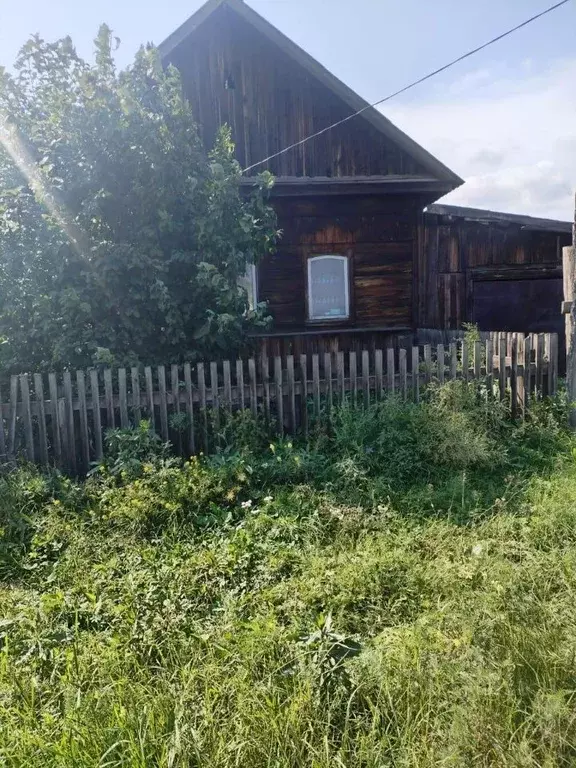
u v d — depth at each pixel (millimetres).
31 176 6082
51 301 5949
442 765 2076
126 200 6230
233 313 6414
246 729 2209
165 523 4391
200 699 2400
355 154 9844
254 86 9734
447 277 10445
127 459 5188
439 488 4926
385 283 10078
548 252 10672
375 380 6117
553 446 5684
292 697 2391
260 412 5938
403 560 3520
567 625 2754
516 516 4289
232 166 6629
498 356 6258
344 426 5551
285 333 9773
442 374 6145
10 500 4605
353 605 3156
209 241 6281
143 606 3141
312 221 9789
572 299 6129
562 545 3793
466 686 2367
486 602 2955
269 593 3221
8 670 2672
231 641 2793
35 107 6281
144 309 6242
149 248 6164
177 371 5664
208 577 3498
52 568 3840
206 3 9281
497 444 5582
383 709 2340
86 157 6039
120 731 2223
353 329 9977
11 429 5406
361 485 4859
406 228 10055
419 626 2803
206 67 9695
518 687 2408
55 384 5453
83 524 4262
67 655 2709
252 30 9656
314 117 9797
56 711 2473
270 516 4258
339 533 4074
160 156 6062
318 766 2068
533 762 2076
